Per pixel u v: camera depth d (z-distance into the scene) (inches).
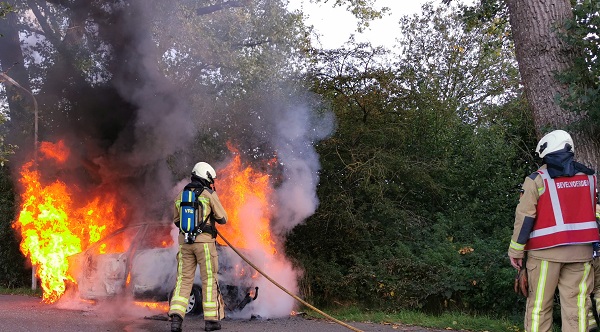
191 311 345.4
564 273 205.9
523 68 303.1
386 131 448.8
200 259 294.2
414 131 464.4
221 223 304.3
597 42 271.7
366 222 435.5
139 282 362.6
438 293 355.6
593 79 273.6
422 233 434.0
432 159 459.5
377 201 429.1
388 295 372.8
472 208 442.9
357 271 393.1
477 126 536.1
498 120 534.3
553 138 211.0
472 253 367.9
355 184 442.9
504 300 330.6
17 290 513.3
